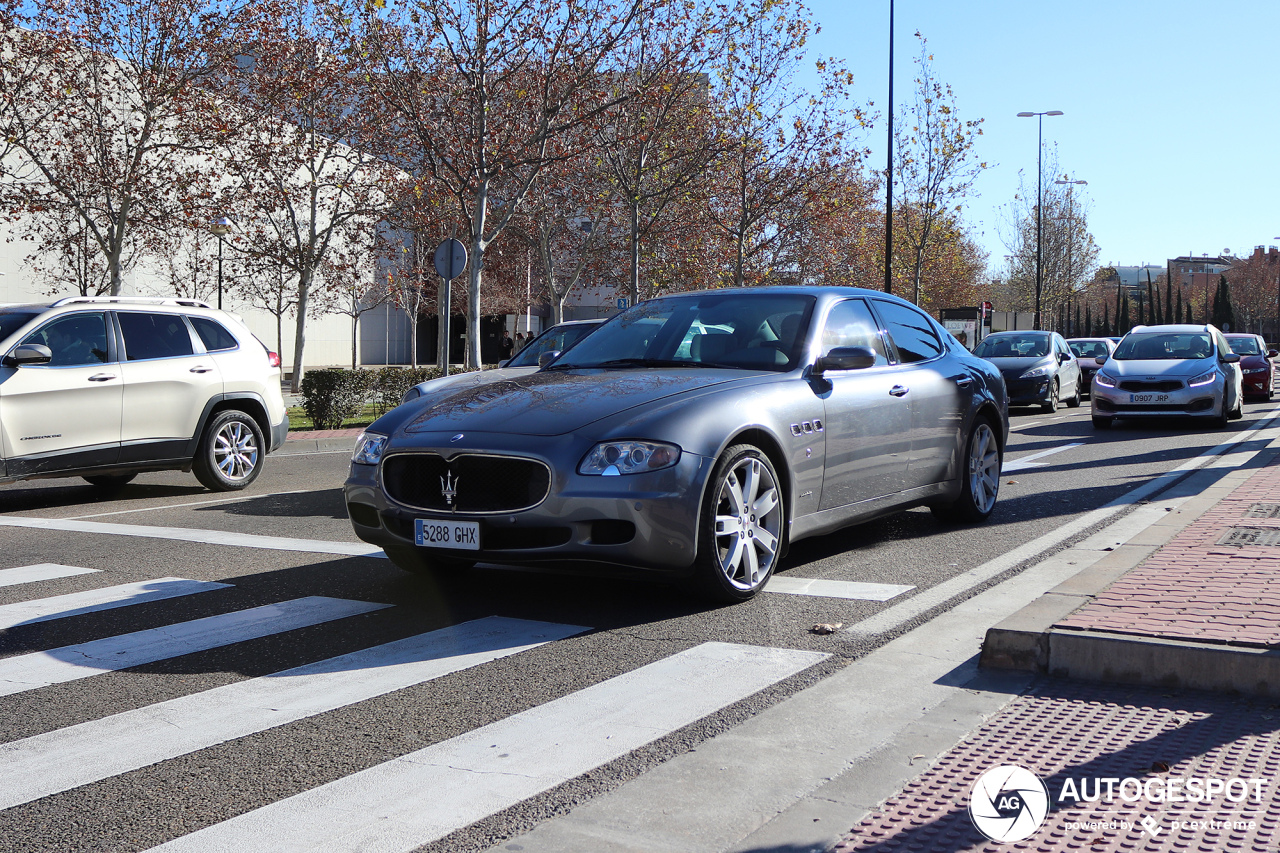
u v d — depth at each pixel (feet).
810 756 10.84
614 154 81.71
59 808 10.03
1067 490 31.19
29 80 71.97
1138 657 12.72
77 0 71.20
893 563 20.81
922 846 8.63
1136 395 53.88
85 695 13.33
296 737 11.79
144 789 10.44
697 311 21.75
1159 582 16.24
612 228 113.09
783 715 12.09
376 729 12.00
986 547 22.38
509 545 16.44
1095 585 16.22
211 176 80.53
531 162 67.51
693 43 73.26
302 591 18.94
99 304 32.91
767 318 20.81
